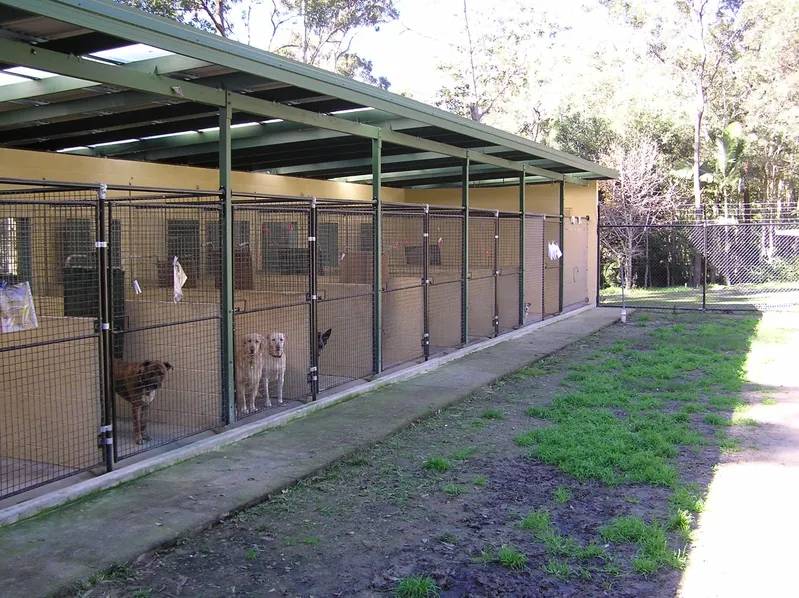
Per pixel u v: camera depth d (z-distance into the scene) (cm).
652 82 2828
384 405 698
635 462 521
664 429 619
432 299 1056
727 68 2761
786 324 1362
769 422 653
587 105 3069
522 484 491
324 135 766
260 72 517
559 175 1388
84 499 444
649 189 2470
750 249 2614
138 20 412
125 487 467
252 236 965
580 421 648
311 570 360
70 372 530
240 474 493
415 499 462
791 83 2644
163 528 397
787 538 398
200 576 352
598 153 2750
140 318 635
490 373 864
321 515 434
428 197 1619
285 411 653
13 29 423
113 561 354
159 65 512
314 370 699
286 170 1174
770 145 2838
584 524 422
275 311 725
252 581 348
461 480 499
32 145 848
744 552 380
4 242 596
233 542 393
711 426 642
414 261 1181
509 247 1381
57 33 433
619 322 1414
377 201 794
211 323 604
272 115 636
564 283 1561
